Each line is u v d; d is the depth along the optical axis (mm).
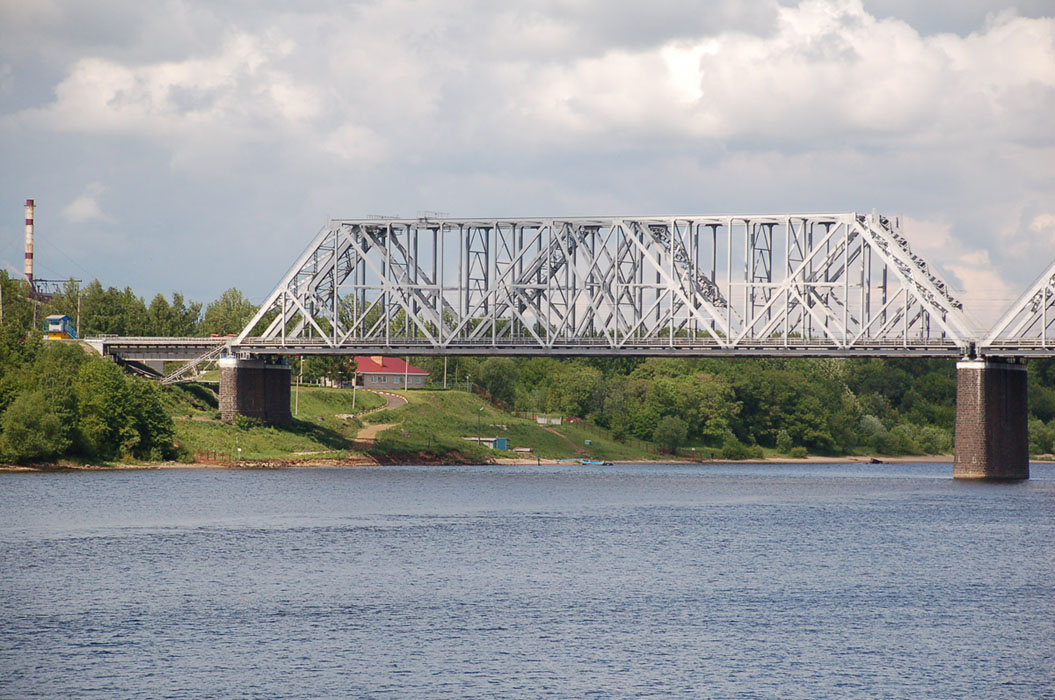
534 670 109812
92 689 103688
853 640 121062
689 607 135000
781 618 130000
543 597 139875
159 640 118562
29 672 108188
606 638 120812
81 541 176875
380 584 146375
